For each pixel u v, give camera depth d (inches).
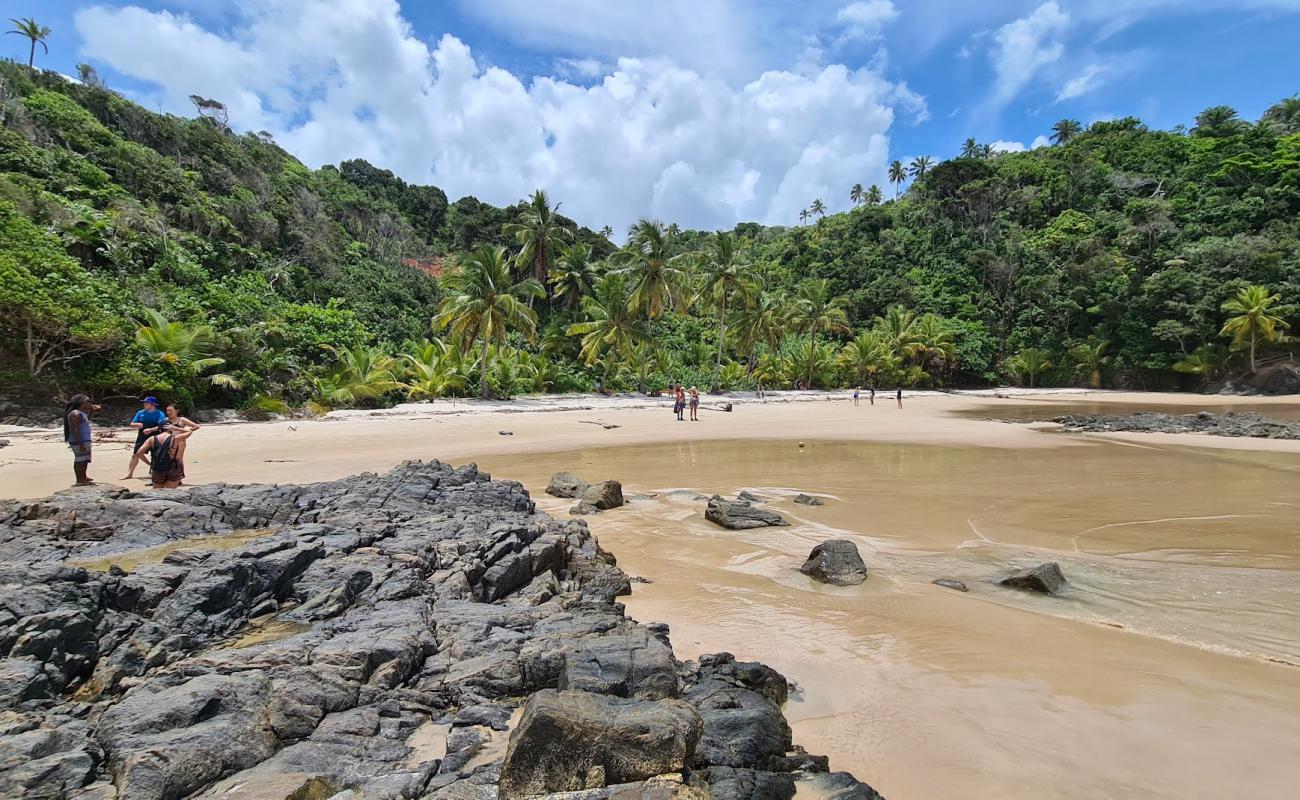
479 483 444.5
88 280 896.3
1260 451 759.1
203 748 133.4
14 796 117.2
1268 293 2138.3
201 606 204.8
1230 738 164.6
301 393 1151.0
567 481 522.0
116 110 1879.9
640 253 1664.6
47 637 167.5
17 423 743.7
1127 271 2564.0
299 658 177.6
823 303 2434.8
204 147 2048.5
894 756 158.4
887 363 2349.9
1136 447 805.9
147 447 418.6
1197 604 268.7
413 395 1371.8
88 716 151.3
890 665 211.3
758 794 131.2
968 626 245.6
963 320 2807.6
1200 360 2222.0
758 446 832.9
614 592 280.5
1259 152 2691.9
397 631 197.3
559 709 133.5
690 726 139.2
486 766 136.6
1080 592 284.8
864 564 312.8
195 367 935.0
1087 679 199.6
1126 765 153.3
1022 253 2918.3
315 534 289.7
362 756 141.8
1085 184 3115.2
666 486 559.5
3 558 251.4
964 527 406.6
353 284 1884.8
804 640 232.7
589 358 1684.3
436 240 2979.8
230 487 385.7
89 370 824.9
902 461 697.0
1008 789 144.4
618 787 126.0
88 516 294.4
